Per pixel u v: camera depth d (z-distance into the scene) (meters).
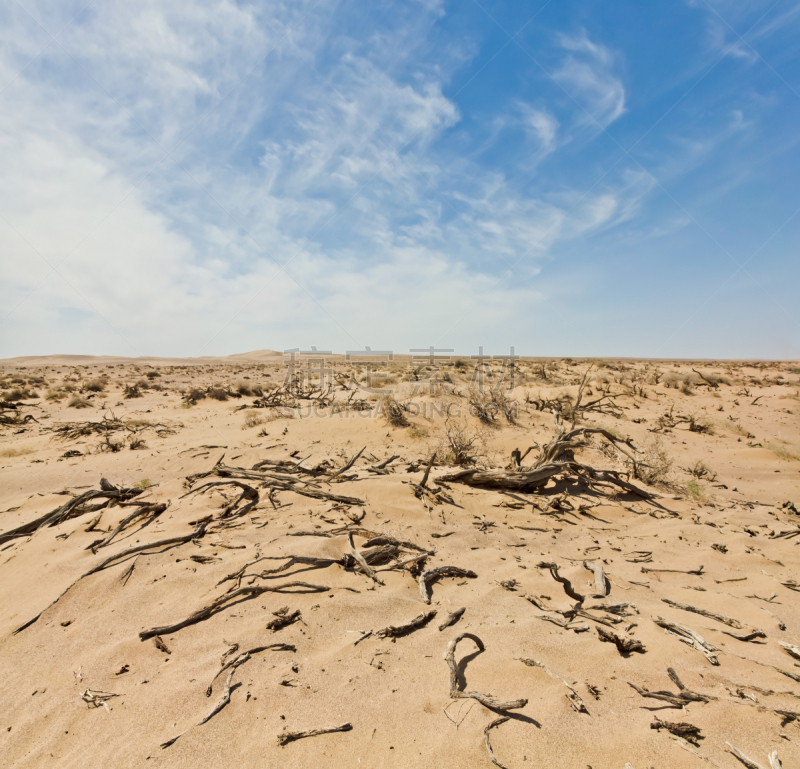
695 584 4.68
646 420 16.61
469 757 2.25
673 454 12.41
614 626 3.55
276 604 3.78
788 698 2.67
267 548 4.68
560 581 4.35
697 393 23.11
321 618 3.60
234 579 4.10
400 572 4.44
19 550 5.20
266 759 2.33
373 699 2.72
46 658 3.30
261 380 36.84
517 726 2.44
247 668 3.02
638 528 6.60
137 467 9.74
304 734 2.45
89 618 3.72
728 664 3.08
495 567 4.78
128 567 4.36
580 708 2.57
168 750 2.42
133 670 3.10
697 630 3.58
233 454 10.09
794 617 3.93
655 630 3.48
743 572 5.03
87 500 6.21
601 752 2.25
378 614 3.68
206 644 3.31
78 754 2.48
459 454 8.91
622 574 4.80
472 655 3.14
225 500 6.22
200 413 18.62
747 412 18.62
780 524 7.15
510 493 7.46
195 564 4.42
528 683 2.82
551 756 2.23
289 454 9.86
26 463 10.32
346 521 5.61
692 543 5.96
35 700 2.91
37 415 18.42
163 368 58.88
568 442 8.41
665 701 2.66
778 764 2.11
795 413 18.28
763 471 11.25
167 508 5.91
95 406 21.12
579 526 6.50
